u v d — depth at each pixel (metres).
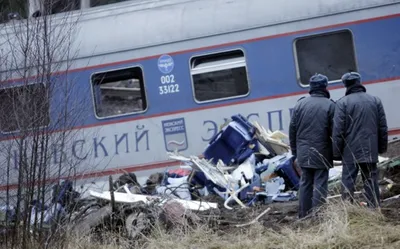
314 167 25.03
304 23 36.28
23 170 22.19
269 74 36.56
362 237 21.16
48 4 25.72
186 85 37.41
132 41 37.88
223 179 31.56
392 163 30.23
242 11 36.91
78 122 32.94
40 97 22.77
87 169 34.03
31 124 22.36
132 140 37.88
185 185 32.16
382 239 20.77
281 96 36.47
